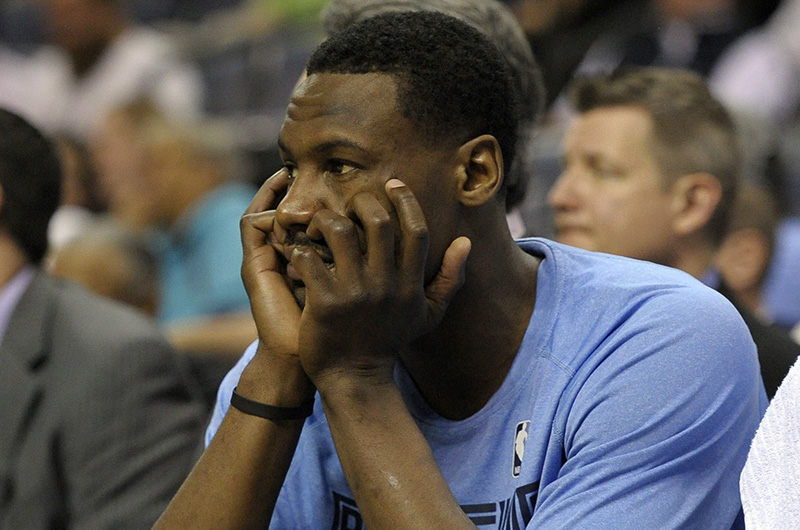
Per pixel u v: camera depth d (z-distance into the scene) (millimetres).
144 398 7980
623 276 5117
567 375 4891
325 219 4672
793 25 17891
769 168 12586
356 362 4781
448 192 4793
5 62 24828
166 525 4934
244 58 21750
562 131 13406
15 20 25797
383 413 4738
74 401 7859
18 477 7777
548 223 11414
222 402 5699
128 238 11719
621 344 4844
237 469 4902
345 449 4715
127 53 20938
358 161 4676
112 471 7793
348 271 4656
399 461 4637
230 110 21578
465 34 4910
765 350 6699
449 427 5074
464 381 5109
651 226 8055
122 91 20656
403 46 4734
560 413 4852
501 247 5035
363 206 4645
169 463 7938
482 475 4953
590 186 8148
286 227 4820
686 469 4676
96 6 20750
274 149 15781
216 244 14102
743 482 4055
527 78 6914
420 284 4711
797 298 11430
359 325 4711
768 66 17500
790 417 4020
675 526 4602
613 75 8477
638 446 4660
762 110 17344
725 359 4789
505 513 4875
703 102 8203
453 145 4785
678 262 8141
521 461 4895
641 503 4602
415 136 4691
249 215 5254
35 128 8641
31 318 8180
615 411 4707
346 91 4691
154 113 16578
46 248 8703
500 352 5066
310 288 4691
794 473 3945
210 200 14414
